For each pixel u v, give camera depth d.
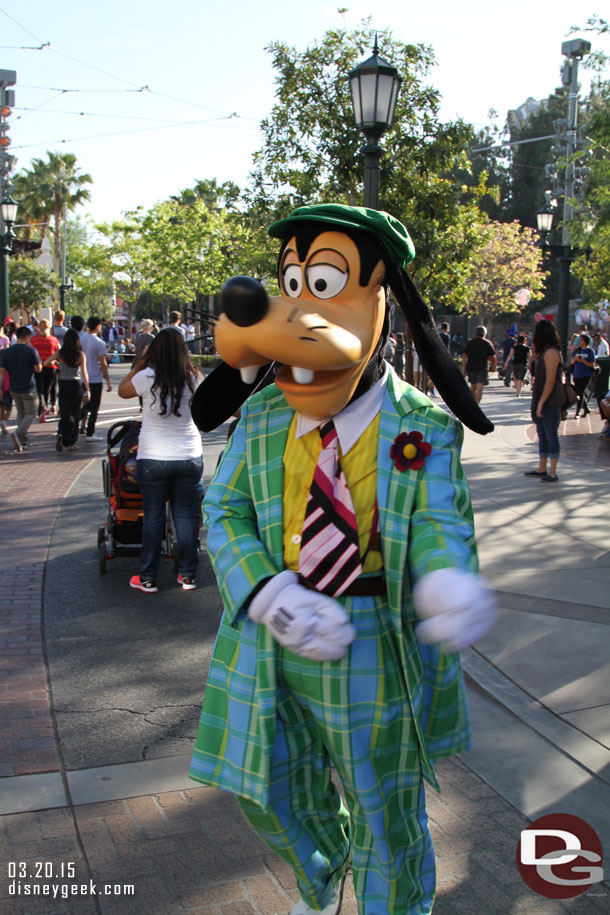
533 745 3.81
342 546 2.23
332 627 2.08
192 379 5.79
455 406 2.36
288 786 2.41
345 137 10.89
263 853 3.05
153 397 5.75
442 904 2.79
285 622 2.08
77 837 3.14
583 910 2.77
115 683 4.57
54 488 9.57
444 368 2.37
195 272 42.72
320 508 2.26
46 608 5.75
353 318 2.27
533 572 6.23
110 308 69.12
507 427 14.92
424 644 2.38
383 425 2.30
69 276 64.44
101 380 13.22
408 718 2.31
